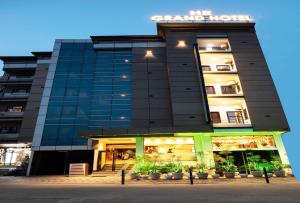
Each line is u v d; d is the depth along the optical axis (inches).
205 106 942.4
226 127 905.5
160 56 1242.6
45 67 1296.8
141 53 1252.5
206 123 929.5
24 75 1376.7
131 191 409.1
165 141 936.9
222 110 1031.0
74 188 477.4
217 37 1188.5
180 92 1016.9
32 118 1127.0
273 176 757.9
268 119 928.9
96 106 1094.4
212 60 1146.7
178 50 1147.3
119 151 1056.2
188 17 1263.5
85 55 1270.9
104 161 1013.8
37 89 1215.6
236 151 894.4
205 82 1098.1
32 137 1074.7
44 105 1103.0
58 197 319.9
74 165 866.1
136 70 1194.6
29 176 909.2
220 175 780.6
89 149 995.3
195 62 1107.3
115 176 809.5
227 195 338.0
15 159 1059.3
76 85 1170.6
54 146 1003.3
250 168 851.4
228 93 1067.9
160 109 1071.6
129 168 931.3
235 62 1092.5
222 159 839.7
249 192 380.5
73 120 1073.5
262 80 1032.2
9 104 1273.4
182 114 957.2
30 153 1061.1
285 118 928.9
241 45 1154.0
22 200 291.0
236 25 1219.9
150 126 1027.9
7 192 387.5
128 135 903.7
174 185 573.9
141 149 907.4
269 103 968.3
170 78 1057.5
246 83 1024.2
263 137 922.7
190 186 535.8
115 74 1191.6
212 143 911.7
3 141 1087.6
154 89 1132.5
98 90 1139.9
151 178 717.3
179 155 907.4
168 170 775.7
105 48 1273.4
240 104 1019.3
